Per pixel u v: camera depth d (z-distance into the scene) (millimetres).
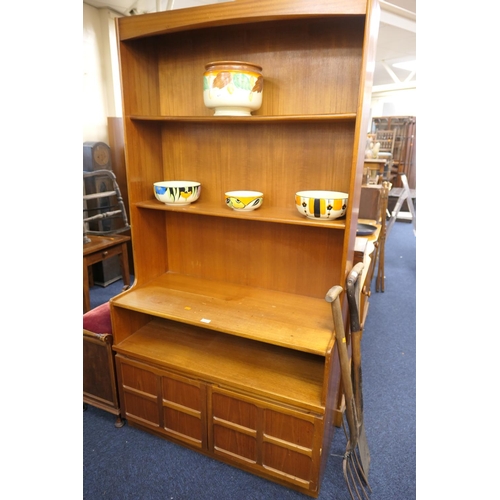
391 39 5078
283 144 1639
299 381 1542
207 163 1818
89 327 1814
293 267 1773
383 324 2980
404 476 1622
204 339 1852
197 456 1716
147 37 1674
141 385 1758
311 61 1489
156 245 1966
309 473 1472
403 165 7676
